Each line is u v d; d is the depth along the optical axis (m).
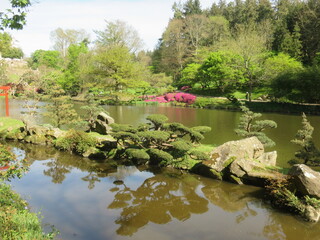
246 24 57.44
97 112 16.00
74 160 12.11
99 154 12.38
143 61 61.03
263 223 6.74
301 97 31.17
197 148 11.77
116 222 6.71
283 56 39.12
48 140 14.62
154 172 10.55
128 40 49.41
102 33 47.38
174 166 10.91
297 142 9.72
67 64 49.59
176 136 12.16
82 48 51.91
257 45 39.75
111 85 36.50
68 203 7.75
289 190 7.59
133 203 7.85
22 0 5.95
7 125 17.12
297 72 32.31
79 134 13.34
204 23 60.81
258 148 10.27
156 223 6.70
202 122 21.34
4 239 4.31
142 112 27.30
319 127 19.23
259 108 30.05
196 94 43.53
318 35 44.00
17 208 6.07
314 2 48.12
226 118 23.66
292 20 50.97
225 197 8.30
